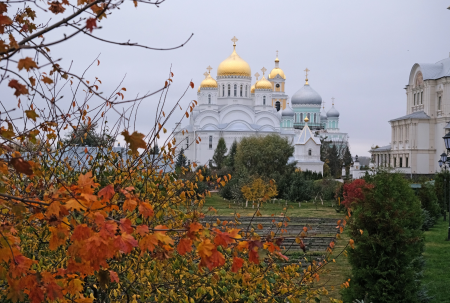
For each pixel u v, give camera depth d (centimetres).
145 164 977
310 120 16325
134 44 503
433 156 9431
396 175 1800
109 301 898
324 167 11100
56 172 937
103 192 555
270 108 13462
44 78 502
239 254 953
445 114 9144
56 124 798
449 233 3189
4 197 527
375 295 1652
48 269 846
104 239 498
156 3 530
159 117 982
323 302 1928
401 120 9806
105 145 1036
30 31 613
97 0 489
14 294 521
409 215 1717
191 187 1102
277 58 15988
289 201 6588
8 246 523
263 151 7381
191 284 916
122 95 967
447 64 9481
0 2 500
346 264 2580
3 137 528
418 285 1780
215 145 12394
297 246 3055
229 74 13388
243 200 6381
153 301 980
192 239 544
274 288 1054
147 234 536
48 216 523
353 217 1738
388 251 1653
